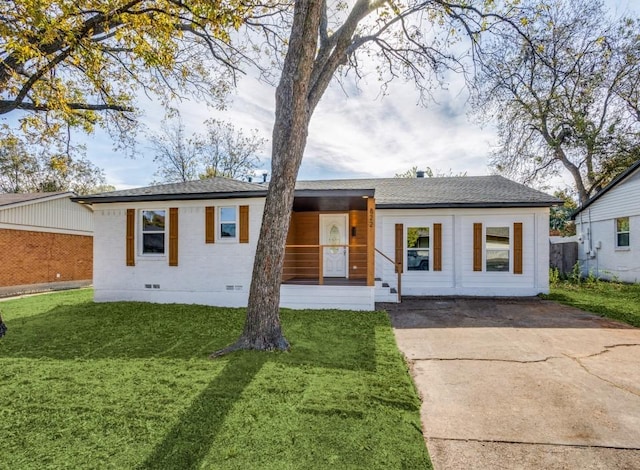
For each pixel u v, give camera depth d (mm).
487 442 2973
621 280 13898
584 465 2648
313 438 2945
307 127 5816
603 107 17922
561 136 19078
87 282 17172
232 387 3936
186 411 3389
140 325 7160
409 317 8258
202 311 8695
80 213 16875
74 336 6324
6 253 13438
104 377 4281
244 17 7902
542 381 4297
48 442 2902
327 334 6371
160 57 7953
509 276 11375
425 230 11844
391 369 4570
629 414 3439
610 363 4898
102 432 3041
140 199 9914
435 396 3900
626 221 13820
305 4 5277
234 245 9773
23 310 9109
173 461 2641
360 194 8758
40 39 6125
